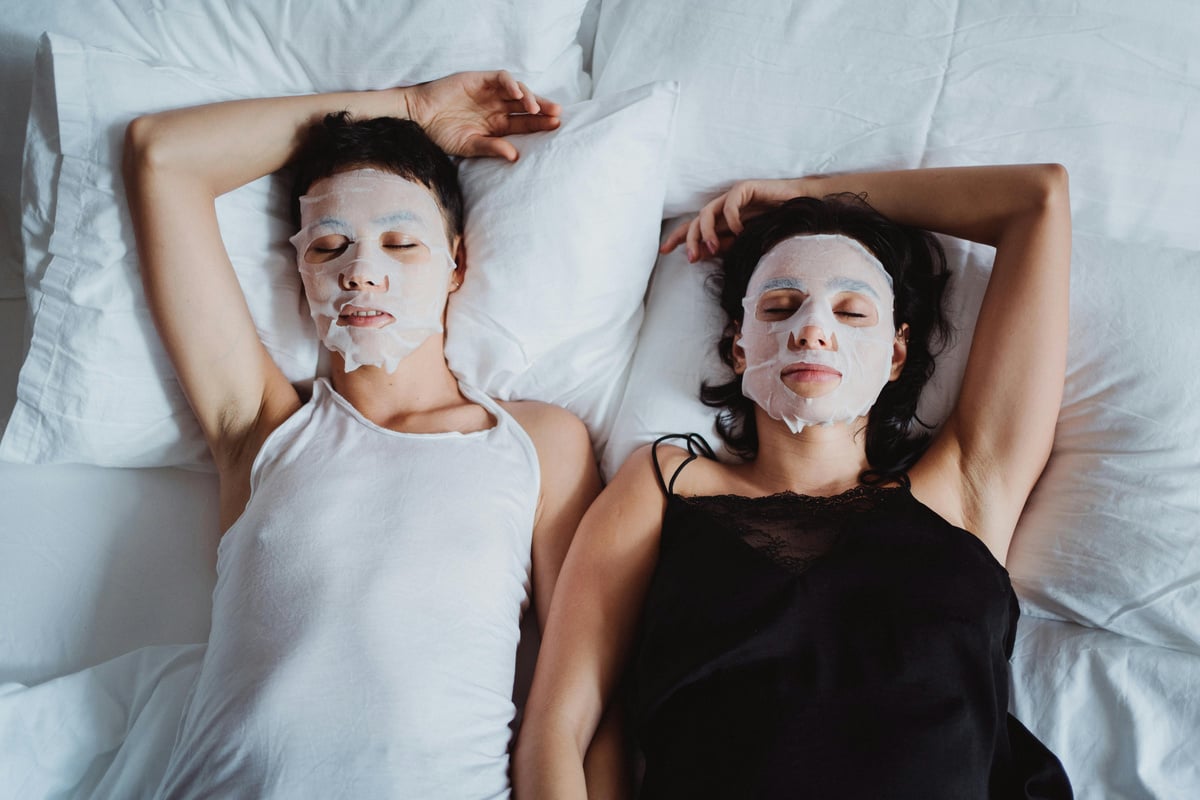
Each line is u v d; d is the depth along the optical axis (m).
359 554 1.08
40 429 1.28
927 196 1.25
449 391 1.30
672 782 1.00
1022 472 1.16
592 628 1.09
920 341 1.25
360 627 1.03
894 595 1.03
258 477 1.19
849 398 1.13
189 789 0.98
